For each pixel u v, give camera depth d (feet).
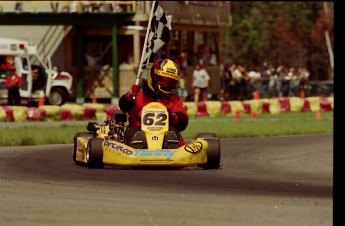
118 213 76.64
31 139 153.38
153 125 111.24
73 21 295.07
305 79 355.56
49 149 142.92
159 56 302.04
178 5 315.99
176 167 114.01
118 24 299.79
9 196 86.02
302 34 499.92
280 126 199.11
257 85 346.54
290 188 94.89
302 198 86.74
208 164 114.11
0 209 78.13
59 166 116.06
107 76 304.91
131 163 107.24
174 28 315.37
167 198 85.56
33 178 101.55
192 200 84.43
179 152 108.58
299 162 126.52
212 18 343.67
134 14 296.51
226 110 258.98
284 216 76.43
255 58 501.97
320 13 493.77
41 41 313.32
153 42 131.95
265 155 136.46
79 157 118.62
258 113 267.80
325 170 116.37
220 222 73.36
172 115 113.70
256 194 89.30
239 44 504.02
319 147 151.23
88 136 123.13
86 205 80.64
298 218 75.56
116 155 108.68
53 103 284.61
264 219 74.90
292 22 503.20
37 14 293.43
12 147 146.51
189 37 337.93
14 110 223.10
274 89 349.61
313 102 281.33
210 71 340.18
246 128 190.80
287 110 274.16
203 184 96.99
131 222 72.84
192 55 328.08
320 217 76.13
